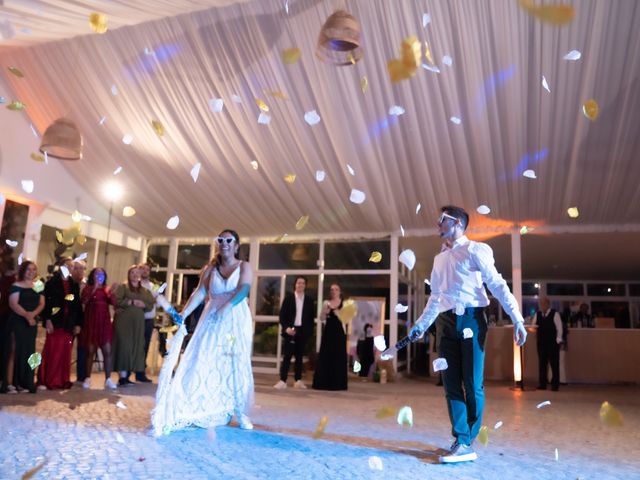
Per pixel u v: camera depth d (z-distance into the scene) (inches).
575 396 273.1
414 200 307.3
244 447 119.5
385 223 343.9
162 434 128.7
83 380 251.3
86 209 344.8
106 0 187.3
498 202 296.2
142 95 267.3
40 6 183.3
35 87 281.0
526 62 205.6
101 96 274.2
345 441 130.9
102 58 251.8
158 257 409.7
